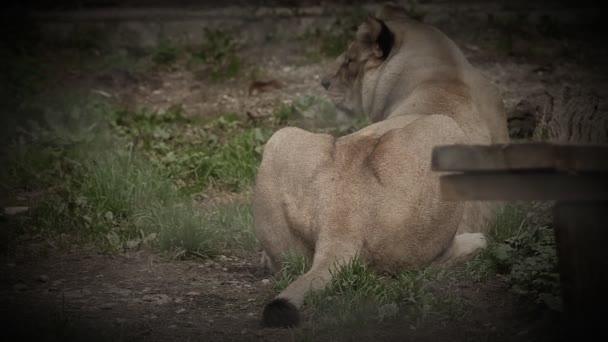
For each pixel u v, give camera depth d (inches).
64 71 833.5
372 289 344.5
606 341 251.8
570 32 920.3
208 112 737.6
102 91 789.2
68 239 460.8
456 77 447.5
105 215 485.4
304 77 816.9
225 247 459.5
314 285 339.3
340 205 358.6
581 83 770.8
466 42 895.7
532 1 976.9
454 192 251.8
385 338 316.5
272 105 743.7
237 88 798.5
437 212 361.1
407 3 972.6
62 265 426.6
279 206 375.6
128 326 341.7
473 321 330.6
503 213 427.2
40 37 921.5
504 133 448.8
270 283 393.7
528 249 389.7
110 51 896.9
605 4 956.6
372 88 511.2
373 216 355.9
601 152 236.1
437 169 246.7
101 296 381.7
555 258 366.6
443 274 366.6
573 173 245.0
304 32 936.9
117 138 641.0
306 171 370.0
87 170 569.3
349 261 348.5
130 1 988.6
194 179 578.9
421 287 350.6
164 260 434.6
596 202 251.3
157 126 674.2
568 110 565.9
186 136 665.6
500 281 371.2
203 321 346.9
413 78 464.4
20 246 453.1
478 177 250.4
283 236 376.5
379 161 361.7
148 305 369.4
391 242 357.1
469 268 374.3
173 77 831.1
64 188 536.1
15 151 611.2
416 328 325.4
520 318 331.6
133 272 416.8
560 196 246.4
